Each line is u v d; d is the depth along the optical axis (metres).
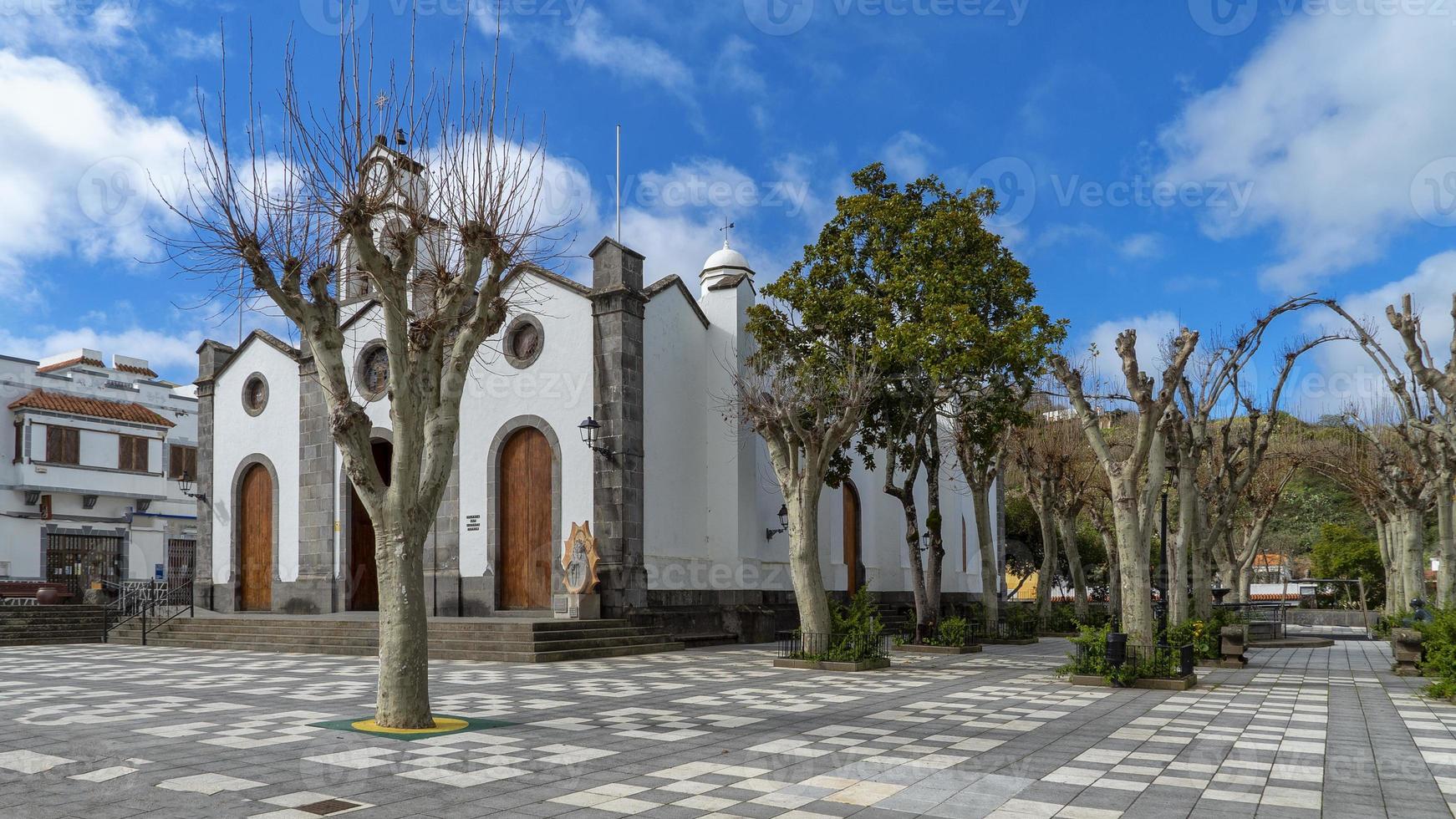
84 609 29.83
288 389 31.41
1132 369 17.20
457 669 19.44
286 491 30.92
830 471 26.00
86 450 39.66
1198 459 22.08
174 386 44.03
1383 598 48.53
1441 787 8.68
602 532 24.92
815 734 11.42
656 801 8.02
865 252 24.41
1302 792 8.46
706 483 28.23
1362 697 15.43
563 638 22.31
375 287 11.58
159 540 42.25
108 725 11.70
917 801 8.05
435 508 11.78
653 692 15.53
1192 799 8.20
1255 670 20.39
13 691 15.46
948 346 21.95
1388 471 26.08
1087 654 17.50
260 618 26.83
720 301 28.80
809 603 20.48
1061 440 35.34
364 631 23.94
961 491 39.28
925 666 20.92
